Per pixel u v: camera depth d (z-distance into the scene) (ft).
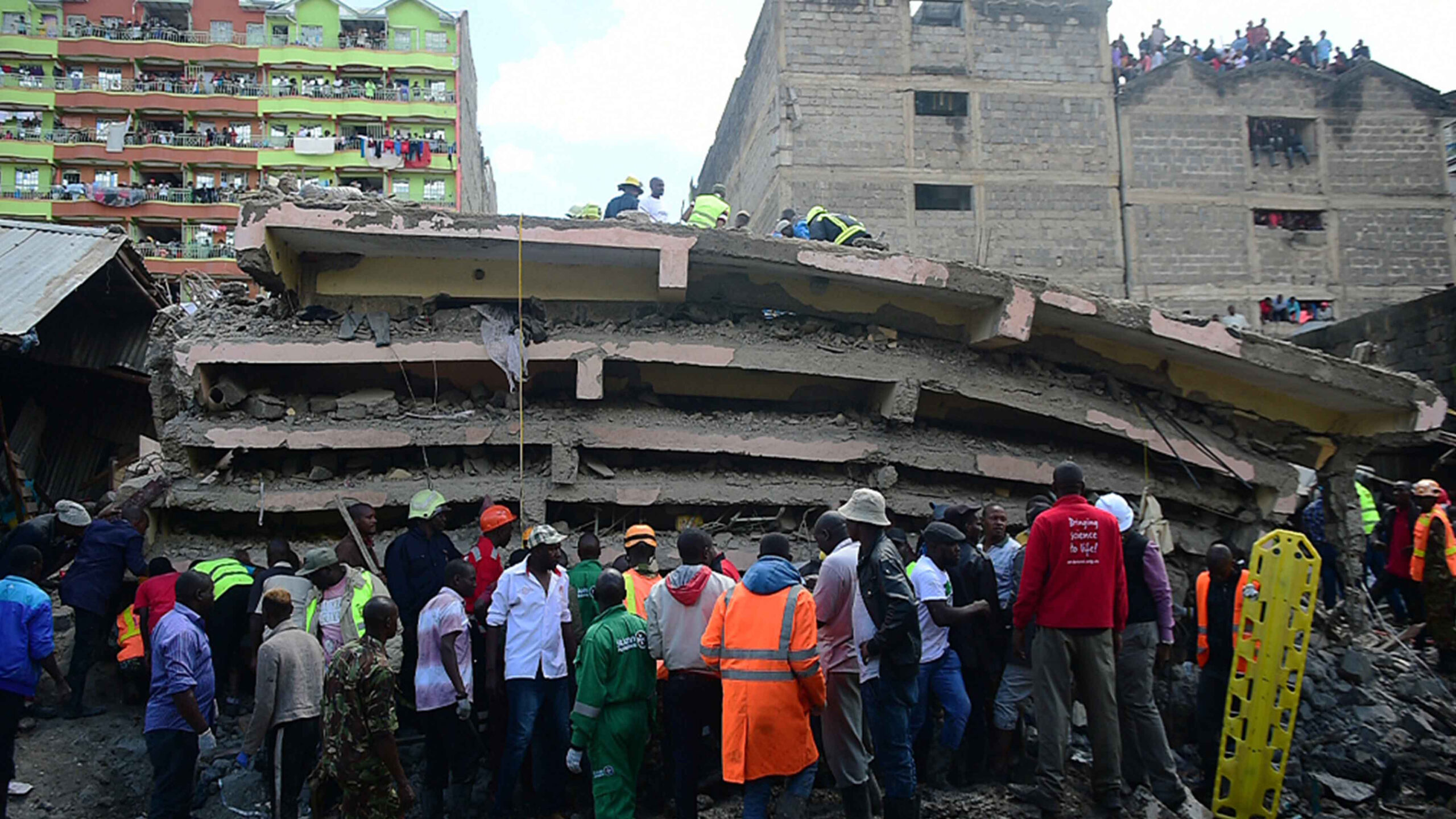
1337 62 85.81
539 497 28.19
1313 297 78.79
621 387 30.89
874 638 19.34
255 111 128.36
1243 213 78.43
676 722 19.90
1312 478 38.47
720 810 21.80
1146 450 32.96
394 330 28.53
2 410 36.06
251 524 28.66
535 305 29.53
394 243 27.58
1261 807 21.90
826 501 30.04
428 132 132.16
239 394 27.99
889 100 73.41
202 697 20.10
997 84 75.56
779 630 18.20
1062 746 20.76
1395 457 55.42
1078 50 77.10
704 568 20.42
